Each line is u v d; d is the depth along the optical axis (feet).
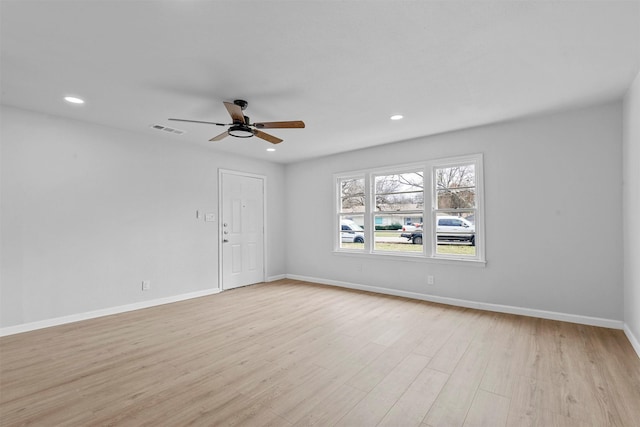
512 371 7.88
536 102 10.64
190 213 15.79
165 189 14.84
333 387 7.22
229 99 10.14
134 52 7.39
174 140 15.15
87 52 7.36
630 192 9.64
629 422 5.91
